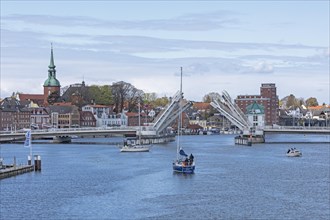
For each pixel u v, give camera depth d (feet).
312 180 346.54
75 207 259.39
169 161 461.78
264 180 346.13
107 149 611.47
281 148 636.07
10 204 265.95
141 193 296.30
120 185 322.96
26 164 405.18
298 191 303.89
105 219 236.43
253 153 555.28
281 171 394.11
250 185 325.01
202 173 379.96
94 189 307.99
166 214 245.65
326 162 463.01
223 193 296.71
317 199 280.31
